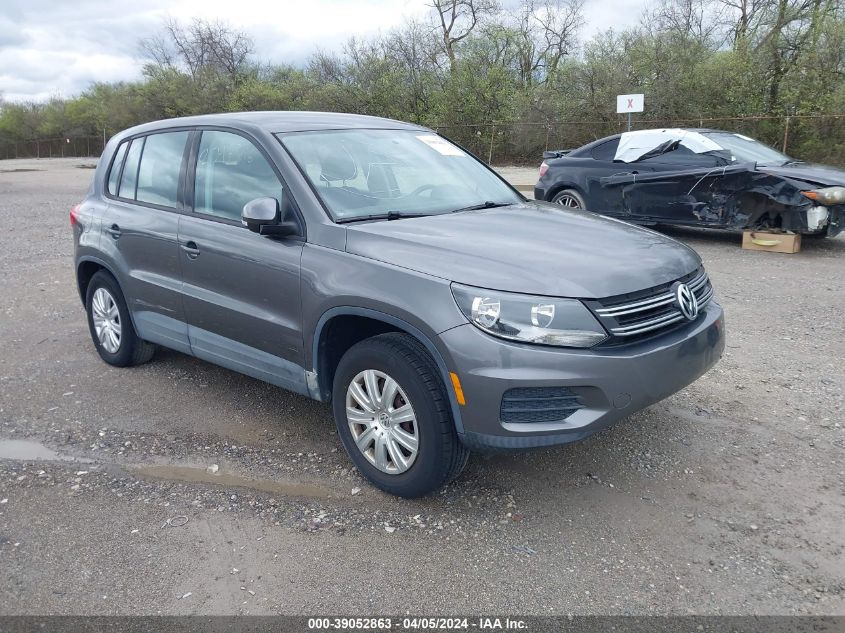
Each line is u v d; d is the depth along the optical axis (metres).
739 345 5.71
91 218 5.33
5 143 66.94
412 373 3.28
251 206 3.67
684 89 25.72
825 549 3.12
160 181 4.82
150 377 5.29
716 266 8.48
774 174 8.96
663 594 2.87
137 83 47.34
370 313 3.39
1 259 9.73
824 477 3.71
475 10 35.91
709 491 3.60
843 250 9.28
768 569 3.00
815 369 5.18
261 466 3.94
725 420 4.38
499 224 3.84
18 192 20.33
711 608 2.78
